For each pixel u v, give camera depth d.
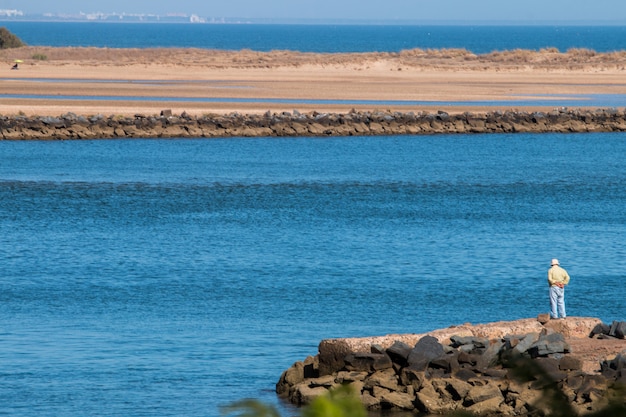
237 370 81.69
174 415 69.56
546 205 193.25
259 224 166.62
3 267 128.00
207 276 124.12
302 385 74.69
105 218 170.00
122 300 110.06
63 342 90.38
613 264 135.62
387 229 163.00
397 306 108.56
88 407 71.25
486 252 143.25
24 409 70.38
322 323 99.94
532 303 111.19
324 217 175.00
